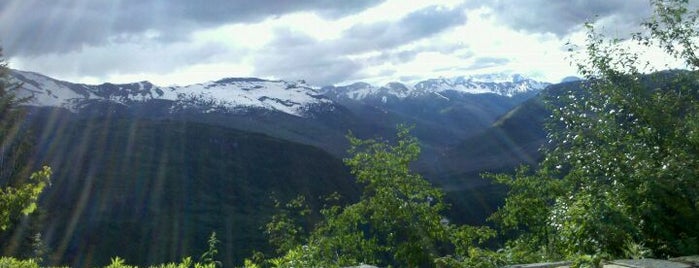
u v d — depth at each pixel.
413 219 12.06
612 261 6.80
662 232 7.58
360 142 13.41
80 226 113.62
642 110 9.79
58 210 120.12
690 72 10.38
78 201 130.75
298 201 15.48
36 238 30.52
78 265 95.25
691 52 10.52
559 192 15.16
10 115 24.39
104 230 113.81
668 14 10.59
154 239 116.31
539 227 16.42
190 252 110.69
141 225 122.81
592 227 7.70
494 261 7.75
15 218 10.05
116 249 107.12
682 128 9.39
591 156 9.66
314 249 10.91
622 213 7.80
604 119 10.14
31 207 10.09
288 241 14.04
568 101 11.11
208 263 8.48
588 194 8.73
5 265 8.70
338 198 14.05
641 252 7.44
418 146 13.20
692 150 9.16
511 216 18.02
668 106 9.86
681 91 10.30
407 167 12.88
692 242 7.33
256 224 133.88
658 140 9.59
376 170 12.81
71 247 102.94
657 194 7.78
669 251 7.48
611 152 9.44
